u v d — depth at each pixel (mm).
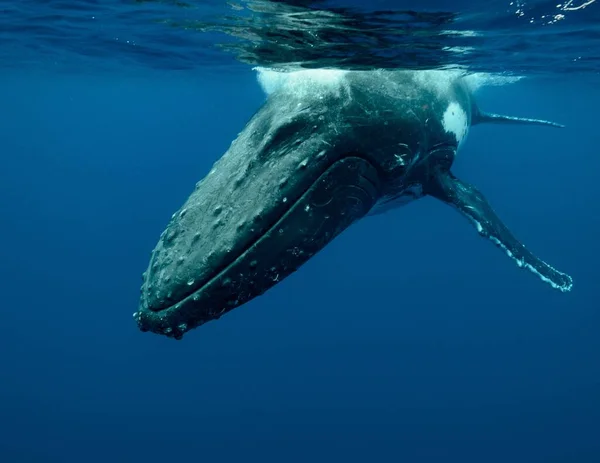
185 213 4680
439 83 7230
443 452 26594
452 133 7105
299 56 9820
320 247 4594
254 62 13078
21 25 13680
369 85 5648
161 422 30703
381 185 5492
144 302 4219
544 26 8594
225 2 7883
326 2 6871
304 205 4590
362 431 28531
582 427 27406
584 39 10180
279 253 4328
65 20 12375
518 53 11055
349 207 4973
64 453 29062
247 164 4828
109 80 33375
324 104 5242
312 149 4871
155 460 28234
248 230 4258
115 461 28438
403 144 5570
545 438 26797
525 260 6434
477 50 9688
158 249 4555
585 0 7316
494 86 18406
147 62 19625
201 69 20188
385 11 7250
